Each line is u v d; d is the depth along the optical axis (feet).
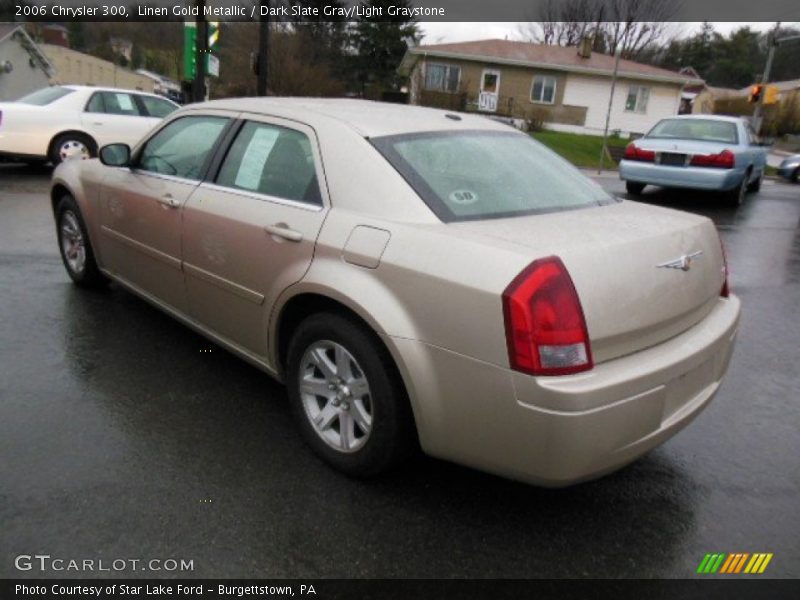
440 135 10.98
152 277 14.06
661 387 8.57
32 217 27.43
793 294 22.17
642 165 38.81
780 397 13.92
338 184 10.06
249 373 13.33
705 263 10.03
